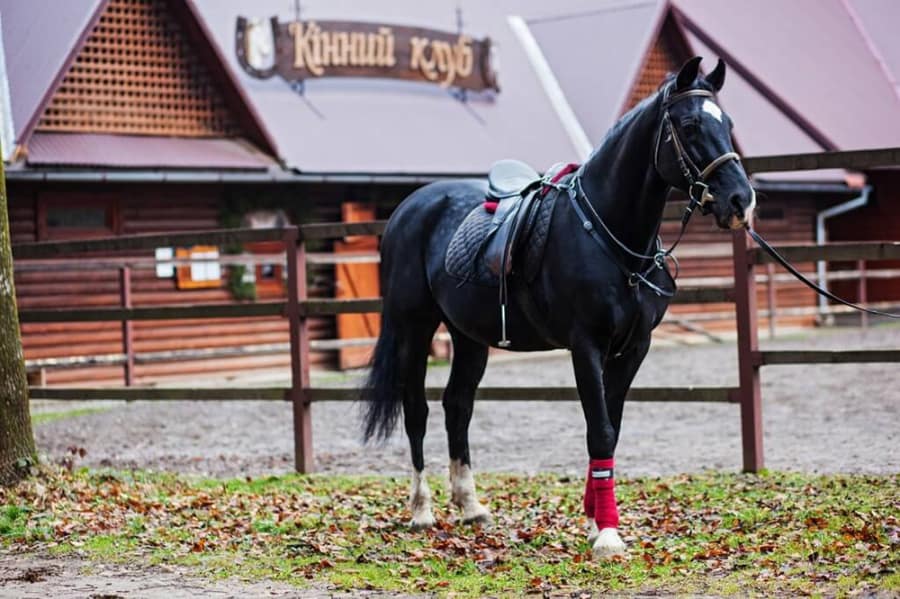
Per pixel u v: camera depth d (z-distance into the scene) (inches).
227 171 776.9
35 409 683.4
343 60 906.7
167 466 474.9
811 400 613.0
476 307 320.2
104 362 689.0
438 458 480.1
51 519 345.1
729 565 268.8
